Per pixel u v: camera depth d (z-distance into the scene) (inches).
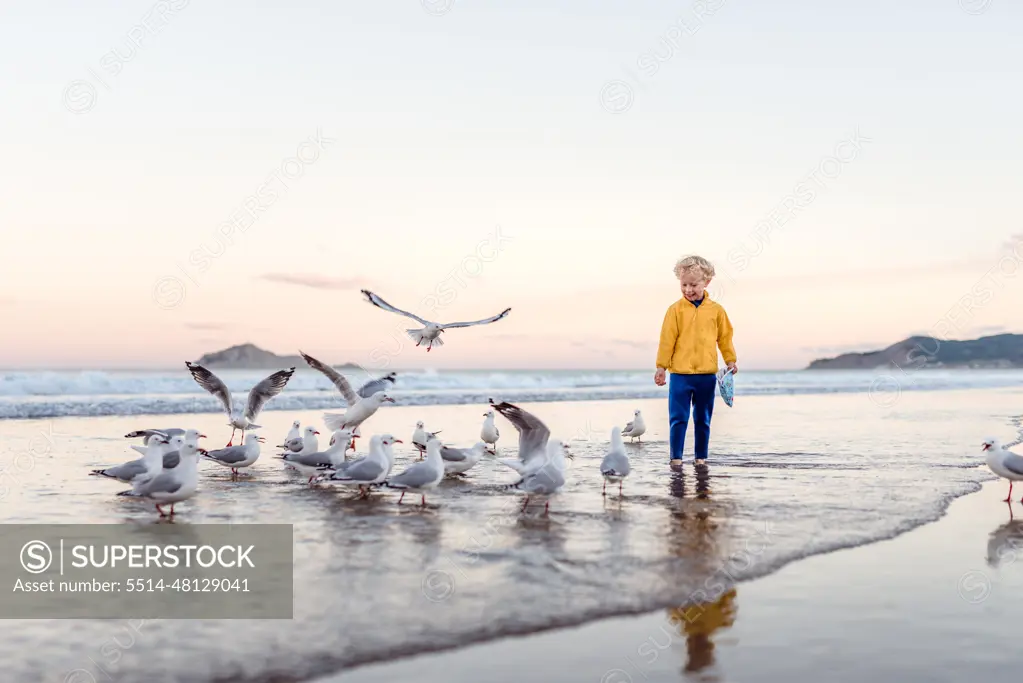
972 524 359.6
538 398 1342.3
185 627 229.3
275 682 194.7
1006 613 246.1
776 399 1424.7
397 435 698.8
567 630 228.7
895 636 227.1
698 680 198.2
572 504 391.9
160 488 361.4
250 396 585.6
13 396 1182.3
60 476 477.4
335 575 273.6
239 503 400.2
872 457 565.6
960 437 708.7
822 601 254.4
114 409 957.8
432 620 233.1
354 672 200.4
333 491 437.4
